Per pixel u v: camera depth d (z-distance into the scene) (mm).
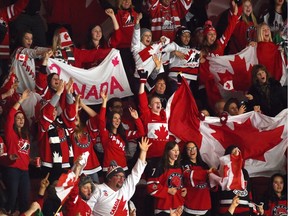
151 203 31875
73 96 33062
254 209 32281
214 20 40281
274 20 38562
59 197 28516
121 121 32562
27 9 35719
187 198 31859
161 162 31469
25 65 33719
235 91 36469
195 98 36625
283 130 34469
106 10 34969
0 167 30875
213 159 34031
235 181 31938
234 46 38156
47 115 30500
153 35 37250
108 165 31703
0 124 32656
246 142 34125
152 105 32719
